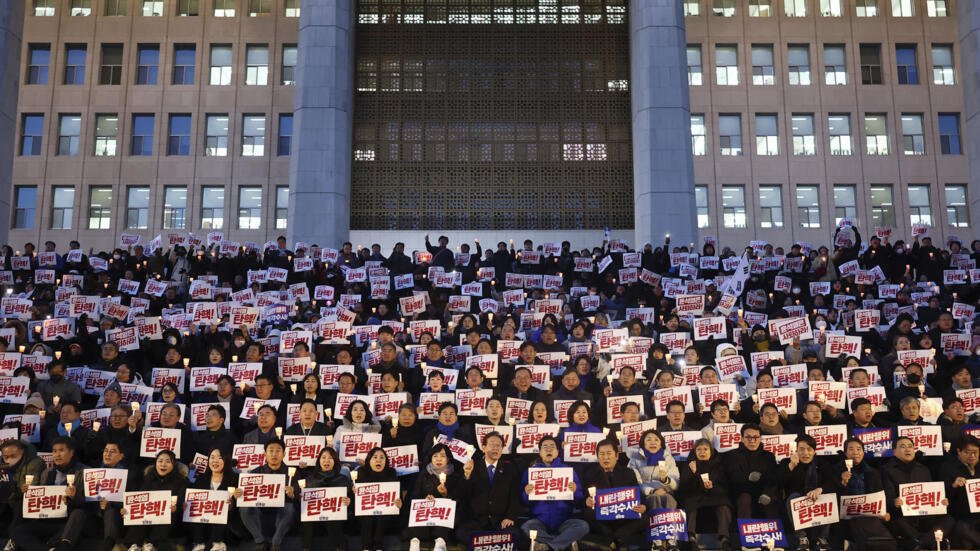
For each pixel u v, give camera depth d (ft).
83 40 119.44
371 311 61.72
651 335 53.01
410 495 35.29
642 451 35.81
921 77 119.85
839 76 119.85
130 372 43.19
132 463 36.81
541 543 32.71
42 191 115.75
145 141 117.91
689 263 68.64
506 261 68.64
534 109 113.60
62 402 42.65
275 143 117.29
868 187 117.19
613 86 114.11
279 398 42.22
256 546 33.68
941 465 35.22
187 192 116.06
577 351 48.19
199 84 118.73
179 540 33.68
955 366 47.65
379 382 42.70
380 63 114.21
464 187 111.45
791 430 38.14
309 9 98.94
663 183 93.09
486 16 115.55
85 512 33.81
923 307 57.47
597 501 32.96
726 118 119.14
